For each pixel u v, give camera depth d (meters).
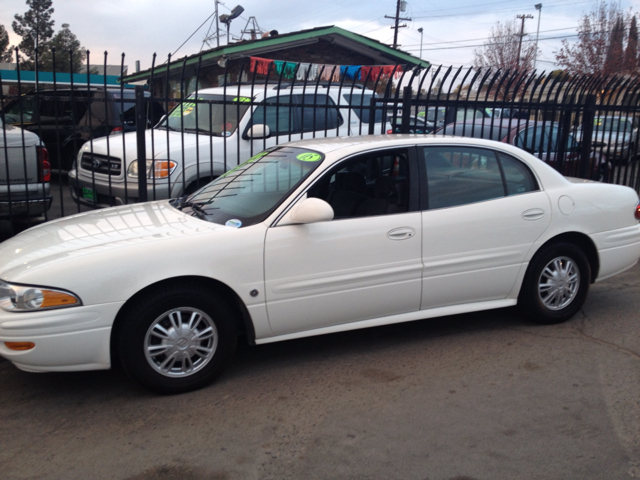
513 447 3.01
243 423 3.31
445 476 2.78
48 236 3.89
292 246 3.77
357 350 4.36
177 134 7.55
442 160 4.37
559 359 4.12
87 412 3.47
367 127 8.59
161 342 3.56
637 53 30.12
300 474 2.82
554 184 4.69
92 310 3.33
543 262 4.62
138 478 2.81
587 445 3.02
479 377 3.85
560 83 7.05
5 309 3.28
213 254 3.58
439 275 4.24
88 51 5.30
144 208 4.54
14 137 6.13
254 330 3.77
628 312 5.12
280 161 4.44
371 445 3.06
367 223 3.99
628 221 5.01
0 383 3.90
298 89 8.02
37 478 2.82
